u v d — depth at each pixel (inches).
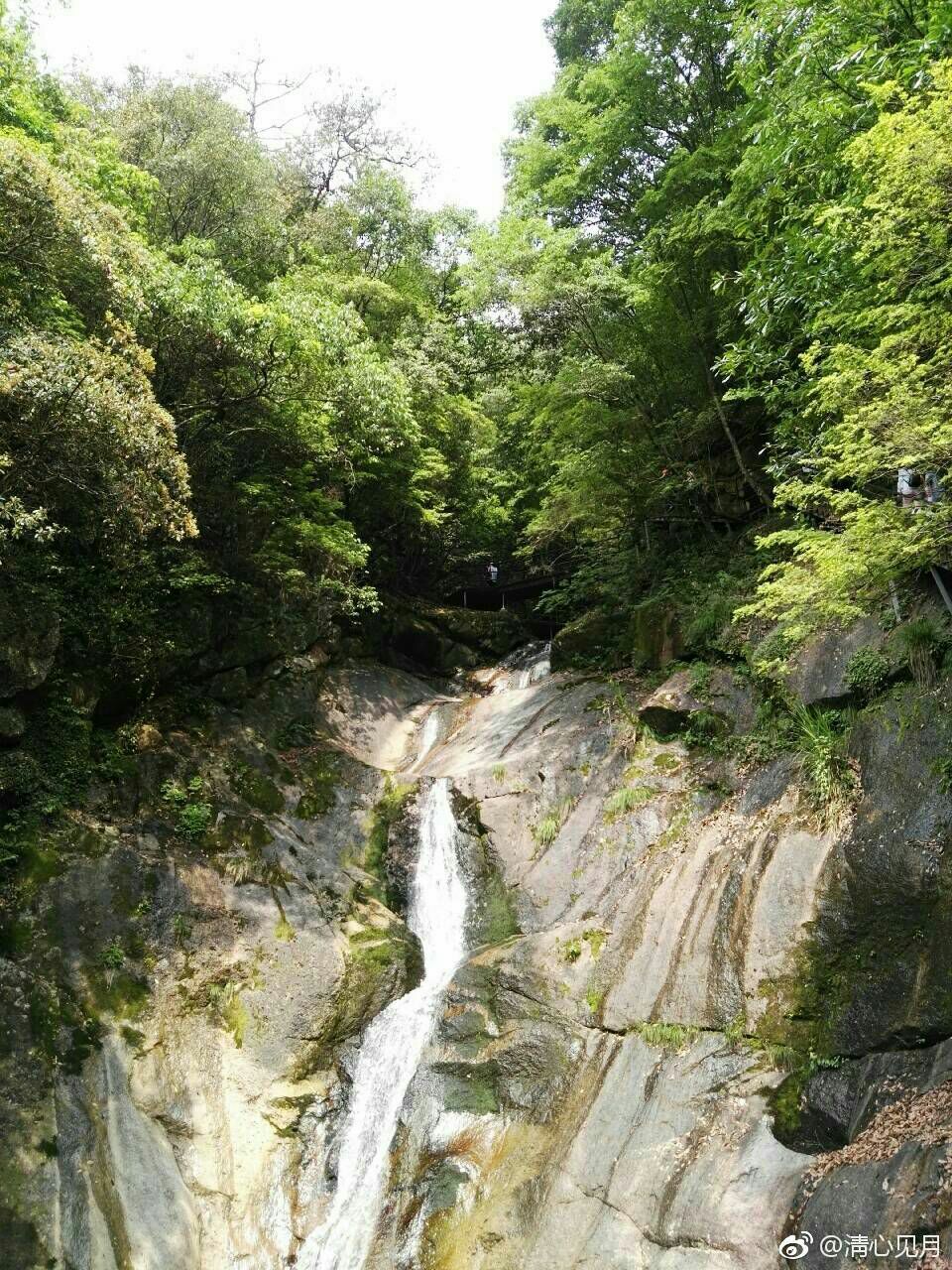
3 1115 391.2
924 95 332.2
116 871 515.2
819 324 410.3
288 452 774.5
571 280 693.9
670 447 752.3
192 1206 416.2
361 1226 422.9
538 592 1103.6
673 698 609.0
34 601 546.0
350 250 1058.7
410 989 544.7
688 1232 325.1
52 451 462.9
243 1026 494.6
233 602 738.8
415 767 731.4
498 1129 427.2
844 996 364.5
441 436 994.7
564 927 518.3
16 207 444.8
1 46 604.1
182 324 599.8
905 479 371.2
